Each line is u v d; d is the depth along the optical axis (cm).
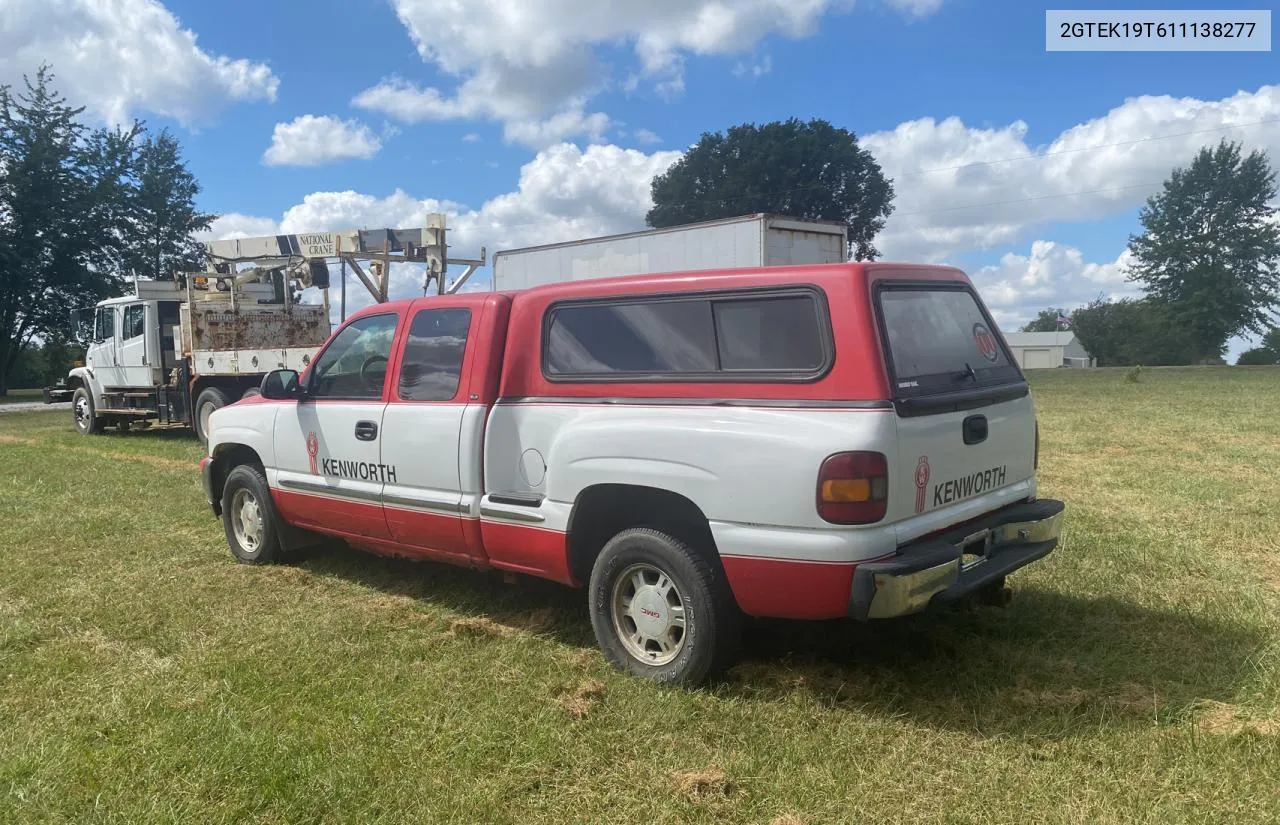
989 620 448
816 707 355
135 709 365
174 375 1445
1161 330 6291
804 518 332
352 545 544
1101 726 328
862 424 326
